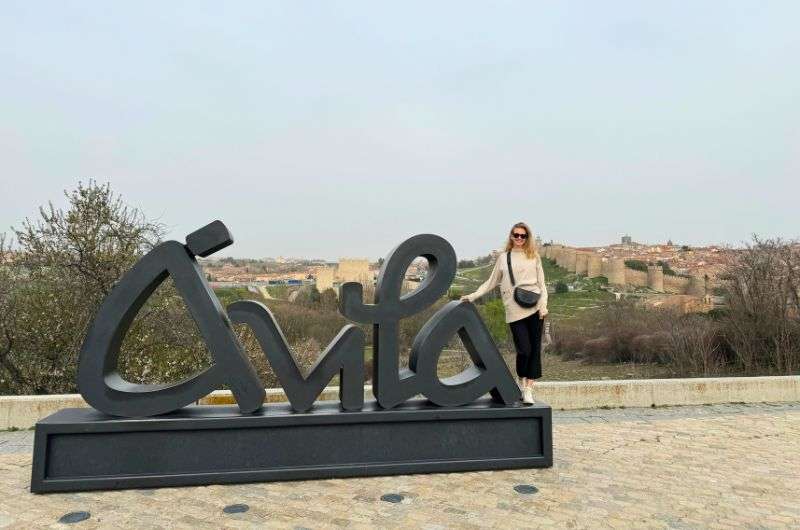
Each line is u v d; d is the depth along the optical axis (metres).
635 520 3.48
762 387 7.99
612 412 7.18
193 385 4.17
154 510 3.53
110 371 4.27
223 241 4.34
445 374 16.92
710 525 3.42
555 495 3.92
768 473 4.53
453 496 3.86
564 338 25.12
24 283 9.59
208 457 4.08
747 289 16.06
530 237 4.94
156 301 10.11
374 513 3.52
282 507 3.60
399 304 4.55
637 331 21.47
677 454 5.10
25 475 4.29
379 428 4.39
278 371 4.30
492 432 4.58
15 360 9.33
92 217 10.00
